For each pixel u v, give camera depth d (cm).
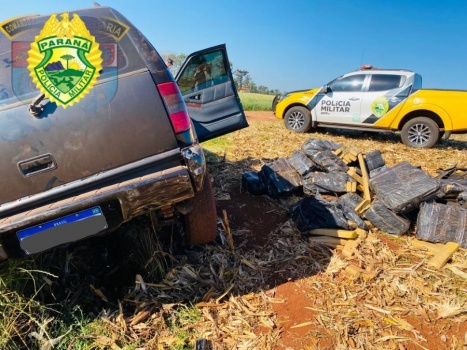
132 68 173
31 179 161
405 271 236
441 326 188
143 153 175
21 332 169
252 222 308
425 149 658
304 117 806
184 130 181
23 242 159
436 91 655
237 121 356
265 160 520
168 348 172
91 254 232
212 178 423
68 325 181
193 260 241
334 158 371
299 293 214
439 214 273
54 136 162
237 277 227
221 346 174
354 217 292
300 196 362
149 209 176
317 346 174
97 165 169
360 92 728
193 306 199
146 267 222
